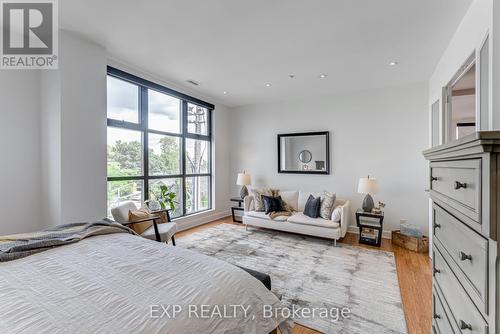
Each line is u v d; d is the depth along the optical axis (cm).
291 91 443
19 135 249
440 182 111
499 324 64
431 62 312
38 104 261
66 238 172
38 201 261
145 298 101
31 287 110
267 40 264
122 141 355
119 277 120
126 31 247
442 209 112
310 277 257
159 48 284
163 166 421
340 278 254
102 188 279
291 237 398
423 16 216
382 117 412
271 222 409
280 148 504
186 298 102
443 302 111
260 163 534
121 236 189
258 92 452
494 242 64
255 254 322
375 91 418
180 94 434
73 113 253
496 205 64
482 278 71
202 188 510
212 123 526
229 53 296
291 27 238
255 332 112
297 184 489
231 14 218
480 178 69
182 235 409
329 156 454
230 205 570
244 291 117
